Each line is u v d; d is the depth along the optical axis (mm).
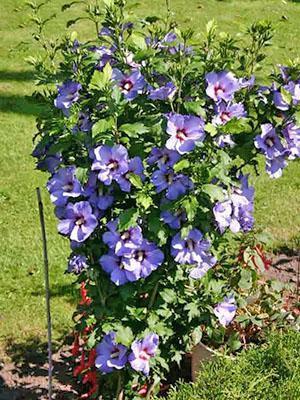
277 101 1495
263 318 1874
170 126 1430
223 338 1786
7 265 2492
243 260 1845
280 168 1554
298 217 2824
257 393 1491
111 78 1520
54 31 5047
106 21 1593
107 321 1612
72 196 1510
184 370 1876
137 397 1740
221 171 1473
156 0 5711
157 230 1480
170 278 1620
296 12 5594
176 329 1729
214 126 1437
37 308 2268
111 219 1555
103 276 1589
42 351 2074
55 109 1635
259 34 1630
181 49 1544
